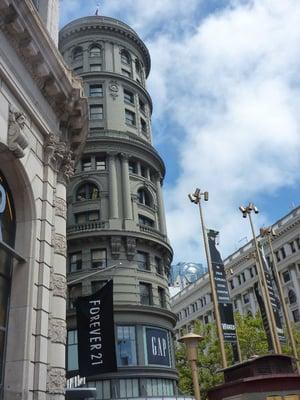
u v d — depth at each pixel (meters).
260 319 46.28
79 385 31.28
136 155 47.41
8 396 12.05
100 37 53.75
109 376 36.56
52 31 18.91
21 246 14.09
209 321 78.38
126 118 50.25
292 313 60.84
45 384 13.12
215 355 43.72
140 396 36.78
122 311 38.97
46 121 16.09
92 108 49.31
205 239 21.69
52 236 15.45
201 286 82.38
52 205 15.81
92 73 50.81
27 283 13.56
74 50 53.72
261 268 26.58
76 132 18.52
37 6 18.94
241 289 71.75
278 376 13.86
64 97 16.86
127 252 41.78
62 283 15.24
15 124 13.58
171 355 41.53
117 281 40.19
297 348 41.59
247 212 28.19
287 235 64.38
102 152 45.97
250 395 13.70
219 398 14.80
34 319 13.39
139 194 46.66
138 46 56.72
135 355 38.09
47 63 15.53
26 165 14.33
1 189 13.52
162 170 51.31
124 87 51.94
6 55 13.74
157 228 46.41
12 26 13.89
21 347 12.70
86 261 41.06
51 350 13.85
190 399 39.50
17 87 14.16
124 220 43.16
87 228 42.34
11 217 14.34
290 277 63.00
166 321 42.00
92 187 45.25
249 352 43.09
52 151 16.05
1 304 13.15
